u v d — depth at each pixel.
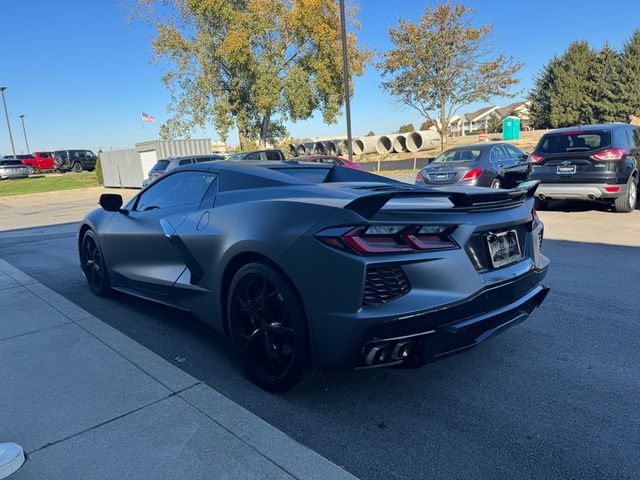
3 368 3.45
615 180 9.19
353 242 2.51
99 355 3.65
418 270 2.57
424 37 23.33
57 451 2.47
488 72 23.22
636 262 6.03
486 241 2.88
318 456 2.43
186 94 26.97
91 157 46.06
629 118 49.59
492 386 3.11
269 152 18.86
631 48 50.56
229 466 2.35
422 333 2.54
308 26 25.58
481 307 2.75
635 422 2.66
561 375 3.22
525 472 2.29
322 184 3.48
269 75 25.70
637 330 3.92
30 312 4.70
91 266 5.30
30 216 16.19
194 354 3.70
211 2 24.12
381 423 2.72
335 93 28.02
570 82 53.78
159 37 25.67
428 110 25.16
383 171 24.27
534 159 9.94
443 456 2.42
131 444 2.53
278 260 2.79
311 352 2.77
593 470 2.29
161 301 4.16
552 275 5.55
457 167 10.78
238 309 3.19
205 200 3.72
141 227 4.23
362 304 2.51
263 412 2.85
